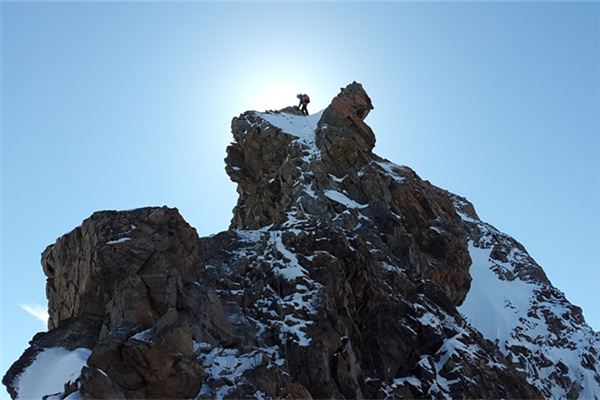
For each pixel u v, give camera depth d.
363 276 40.97
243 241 43.19
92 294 34.78
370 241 45.25
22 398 31.22
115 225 35.56
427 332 40.88
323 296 37.84
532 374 64.25
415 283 44.72
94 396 27.89
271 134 58.16
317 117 63.03
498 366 41.50
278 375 31.84
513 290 80.38
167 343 29.89
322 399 33.62
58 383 30.84
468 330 43.84
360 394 35.31
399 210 49.09
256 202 55.00
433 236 49.12
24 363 33.09
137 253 34.16
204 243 41.75
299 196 49.16
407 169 54.78
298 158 53.09
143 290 32.94
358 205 48.88
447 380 38.84
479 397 38.50
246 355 32.97
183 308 33.94
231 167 59.09
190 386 29.80
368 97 60.41
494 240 91.44
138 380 29.17
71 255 37.56
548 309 75.81
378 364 38.56
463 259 50.12
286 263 40.28
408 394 37.59
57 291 38.31
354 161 52.22
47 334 34.47
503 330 70.25
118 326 31.61
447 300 44.62
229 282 39.00
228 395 29.94
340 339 36.16
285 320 36.41
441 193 56.34
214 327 34.44
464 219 95.12
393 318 40.66
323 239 42.41
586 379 64.81
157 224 36.16
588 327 74.69
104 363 29.30
